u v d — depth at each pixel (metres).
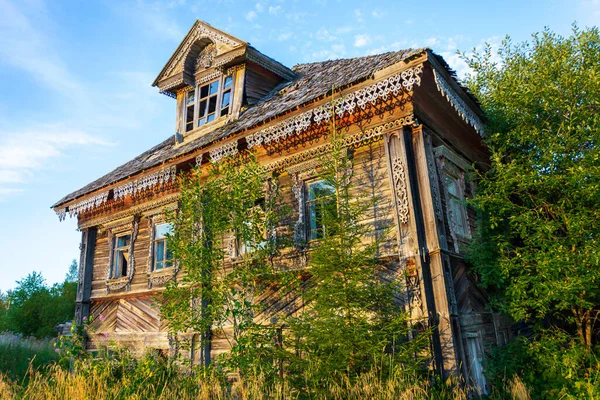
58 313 25.69
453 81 8.74
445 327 7.65
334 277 7.37
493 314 9.78
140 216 14.63
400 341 7.86
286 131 9.65
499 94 11.06
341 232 7.55
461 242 9.54
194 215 9.65
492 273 8.99
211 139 11.16
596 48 10.73
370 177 9.26
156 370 9.00
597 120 8.93
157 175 12.59
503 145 10.34
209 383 8.03
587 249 8.17
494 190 10.05
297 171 10.45
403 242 8.28
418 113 8.99
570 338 8.91
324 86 9.88
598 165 8.75
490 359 8.55
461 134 11.09
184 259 9.40
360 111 9.48
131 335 13.46
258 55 13.77
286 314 9.81
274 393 6.91
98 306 15.16
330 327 7.06
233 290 9.36
